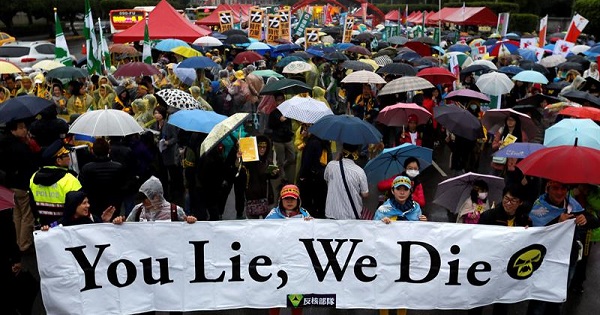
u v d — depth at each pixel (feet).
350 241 17.76
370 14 211.61
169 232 17.31
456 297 18.06
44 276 16.67
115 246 17.07
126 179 25.96
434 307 18.13
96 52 54.80
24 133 25.18
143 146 28.76
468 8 137.59
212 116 27.43
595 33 115.24
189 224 17.34
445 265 17.89
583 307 21.90
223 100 46.52
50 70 45.96
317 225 17.65
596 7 112.27
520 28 150.71
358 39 94.79
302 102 30.63
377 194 34.78
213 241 17.52
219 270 17.69
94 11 200.95
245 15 170.60
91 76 48.98
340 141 21.99
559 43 74.74
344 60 59.11
